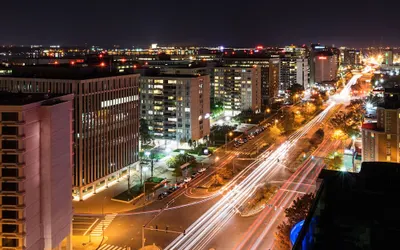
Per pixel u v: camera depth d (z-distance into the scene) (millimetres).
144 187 170125
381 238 41844
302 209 114500
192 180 197625
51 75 188500
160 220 151250
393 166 58344
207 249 126875
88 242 134375
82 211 160875
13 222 103062
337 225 44875
